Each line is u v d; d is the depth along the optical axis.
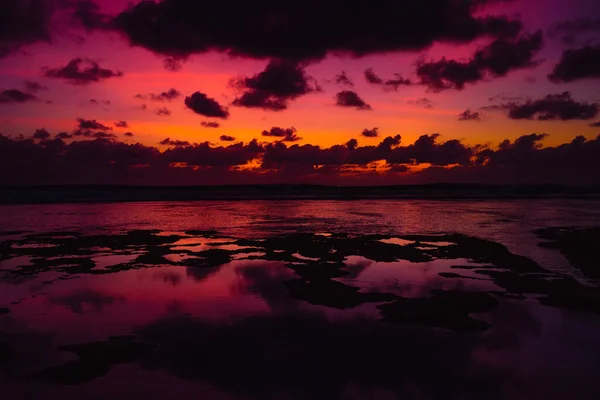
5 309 14.27
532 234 32.38
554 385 9.49
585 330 12.55
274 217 47.50
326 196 108.62
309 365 10.34
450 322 13.07
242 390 9.21
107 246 26.64
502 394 9.13
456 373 9.98
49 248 25.67
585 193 133.62
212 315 13.77
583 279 18.56
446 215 50.25
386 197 103.62
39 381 9.50
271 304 14.91
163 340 11.75
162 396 8.95
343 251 24.95
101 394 8.99
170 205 68.62
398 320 13.26
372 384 9.49
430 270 20.19
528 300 15.33
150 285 17.36
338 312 14.05
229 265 21.23
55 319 13.36
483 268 20.56
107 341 11.66
